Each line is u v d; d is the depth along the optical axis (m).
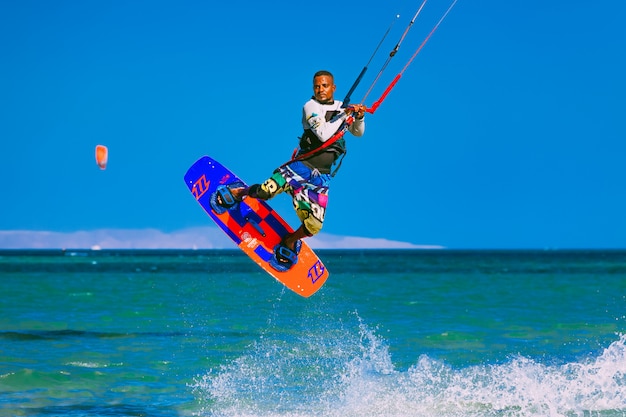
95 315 68.69
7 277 155.62
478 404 34.59
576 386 37.16
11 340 52.09
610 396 35.25
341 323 62.91
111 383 38.59
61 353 46.81
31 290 106.25
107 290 105.94
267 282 129.00
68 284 124.00
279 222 37.06
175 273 179.00
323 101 32.78
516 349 48.47
